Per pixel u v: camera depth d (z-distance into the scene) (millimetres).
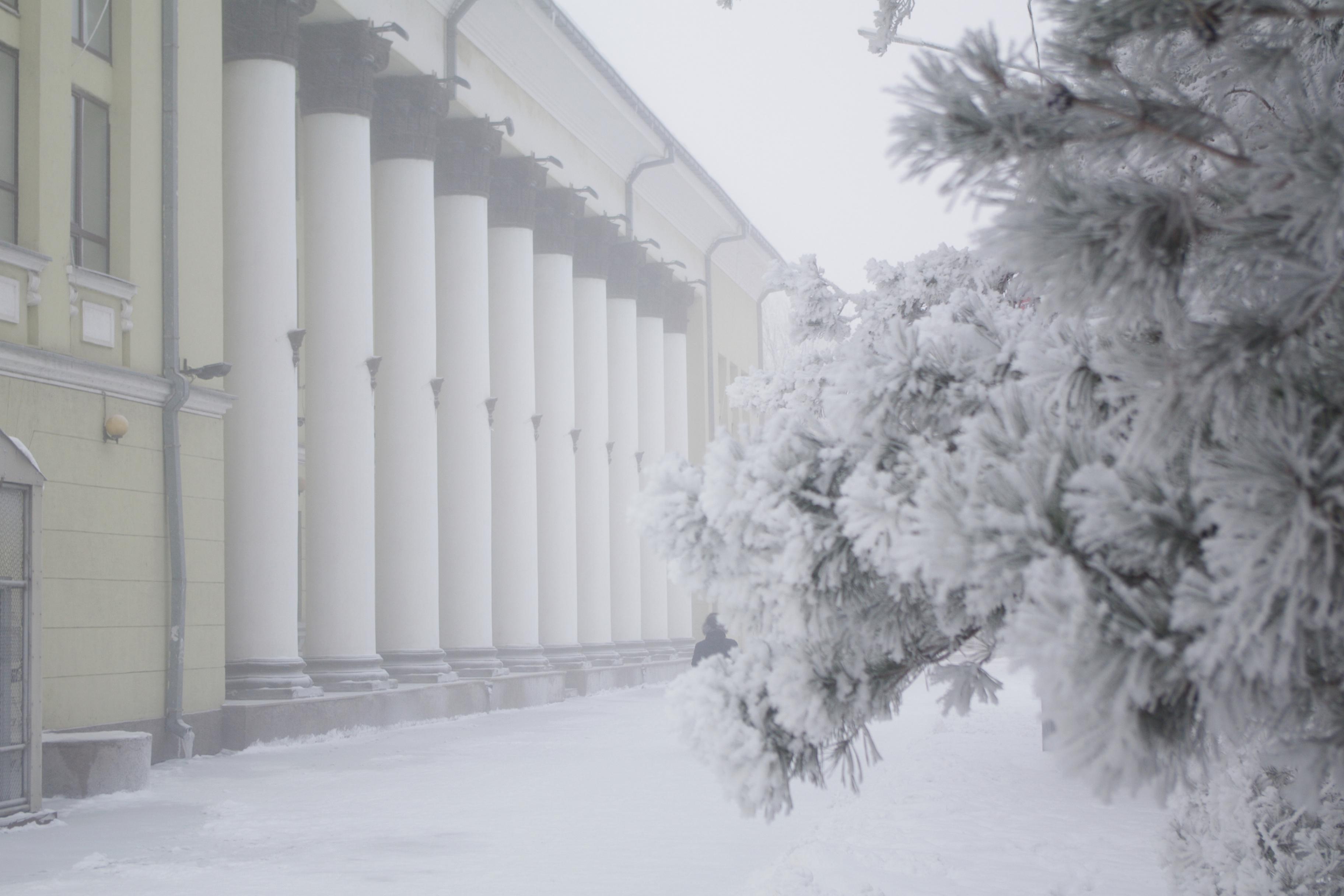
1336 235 1965
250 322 19219
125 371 15102
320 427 21672
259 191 19375
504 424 28953
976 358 2812
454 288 26656
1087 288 2119
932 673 2889
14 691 10703
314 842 9734
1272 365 2055
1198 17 2154
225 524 18969
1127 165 2297
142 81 16109
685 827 10289
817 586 2711
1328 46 2529
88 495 14602
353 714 19734
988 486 2145
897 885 6699
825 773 2936
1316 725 2113
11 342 13641
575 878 8070
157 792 12906
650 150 35719
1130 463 2092
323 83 21984
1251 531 1865
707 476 2891
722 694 2908
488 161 26984
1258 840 4547
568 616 31234
